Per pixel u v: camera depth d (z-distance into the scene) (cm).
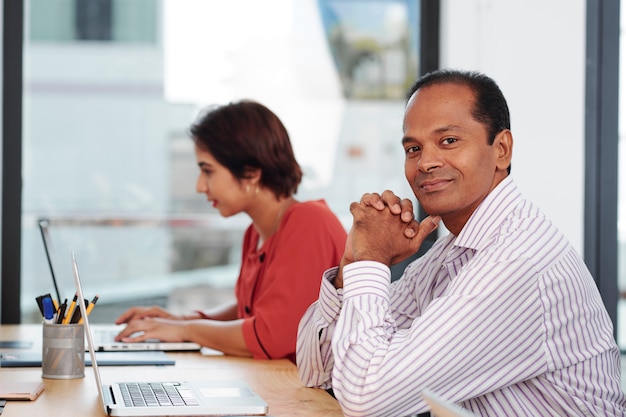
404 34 386
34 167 373
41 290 371
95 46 379
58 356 204
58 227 375
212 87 386
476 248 176
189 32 385
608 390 175
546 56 361
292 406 180
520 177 360
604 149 361
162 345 254
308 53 386
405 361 160
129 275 383
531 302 164
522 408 169
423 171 175
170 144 385
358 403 162
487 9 361
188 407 167
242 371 222
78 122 377
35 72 373
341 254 263
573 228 362
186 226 387
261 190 278
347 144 386
